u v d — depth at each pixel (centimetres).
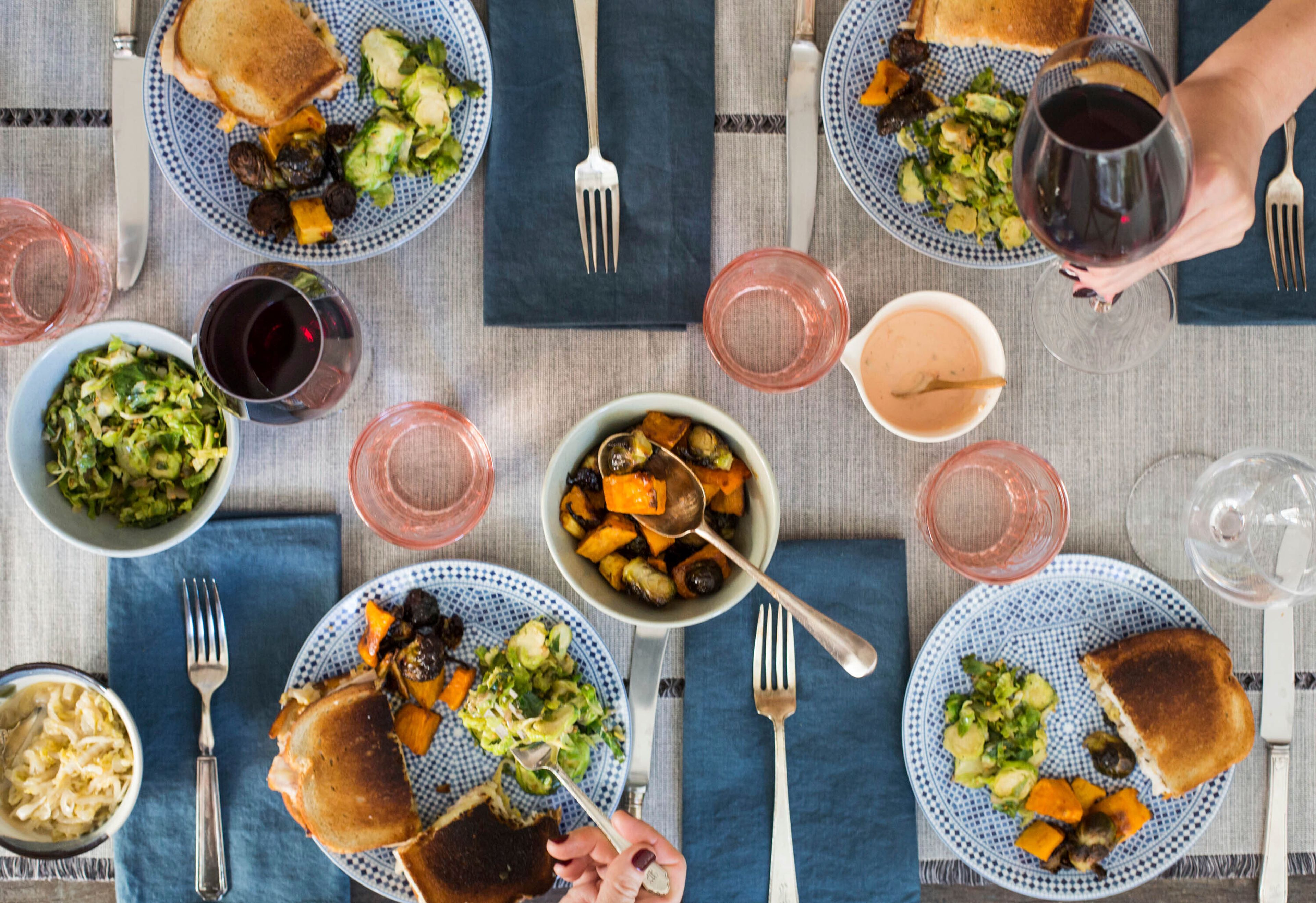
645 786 108
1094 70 93
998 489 110
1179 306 110
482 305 109
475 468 108
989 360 104
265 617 108
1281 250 109
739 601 104
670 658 110
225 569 108
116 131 107
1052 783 108
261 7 103
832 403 110
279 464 109
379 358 109
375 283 109
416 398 109
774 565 109
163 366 105
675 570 103
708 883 108
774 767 109
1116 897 111
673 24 108
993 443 106
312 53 104
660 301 108
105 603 108
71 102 108
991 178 106
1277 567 107
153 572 108
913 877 109
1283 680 110
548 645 106
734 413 110
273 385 99
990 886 111
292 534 108
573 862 106
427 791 108
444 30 107
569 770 106
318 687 106
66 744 107
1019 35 106
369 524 104
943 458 110
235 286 98
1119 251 93
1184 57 109
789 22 109
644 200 108
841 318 104
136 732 104
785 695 108
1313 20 100
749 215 110
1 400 108
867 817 109
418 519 108
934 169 107
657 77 108
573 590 109
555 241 108
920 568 110
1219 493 108
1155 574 109
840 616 109
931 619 110
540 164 108
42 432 104
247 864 108
